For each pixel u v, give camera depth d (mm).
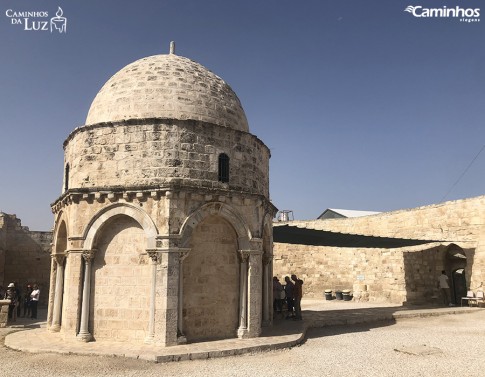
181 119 15008
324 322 19844
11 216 32062
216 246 15219
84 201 14812
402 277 29469
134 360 12055
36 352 13023
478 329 18734
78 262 14500
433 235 30484
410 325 20250
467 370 11453
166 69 16734
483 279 26594
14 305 22438
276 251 34969
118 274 14422
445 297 28922
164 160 14625
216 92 17141
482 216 27688
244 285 15273
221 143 15656
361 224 35438
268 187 18547
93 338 14180
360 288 32125
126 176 14688
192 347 13141
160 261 13734
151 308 13641
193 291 14516
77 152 15555
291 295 21219
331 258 34156
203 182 14883
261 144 17469
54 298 17203
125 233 14625
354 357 12969
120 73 17344
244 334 14828
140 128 14922
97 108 16625
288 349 14086
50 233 32906
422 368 11664
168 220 13906
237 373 10875
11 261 31547
